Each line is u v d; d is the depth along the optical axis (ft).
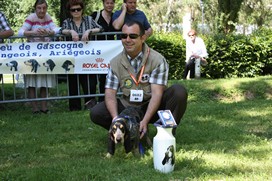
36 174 13.34
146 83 15.79
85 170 13.62
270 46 44.32
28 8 94.63
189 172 13.16
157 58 15.69
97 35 26.37
